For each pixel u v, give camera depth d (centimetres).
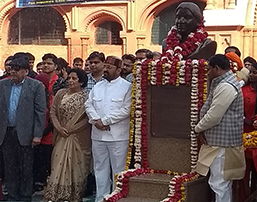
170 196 584
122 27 2147
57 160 720
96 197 713
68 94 735
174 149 637
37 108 736
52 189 712
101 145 682
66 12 2227
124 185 625
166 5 2078
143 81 642
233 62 684
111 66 676
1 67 2339
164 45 663
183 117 629
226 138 572
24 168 736
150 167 651
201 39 637
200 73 607
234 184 627
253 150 631
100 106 677
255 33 1959
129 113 670
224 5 1958
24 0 2250
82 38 2209
